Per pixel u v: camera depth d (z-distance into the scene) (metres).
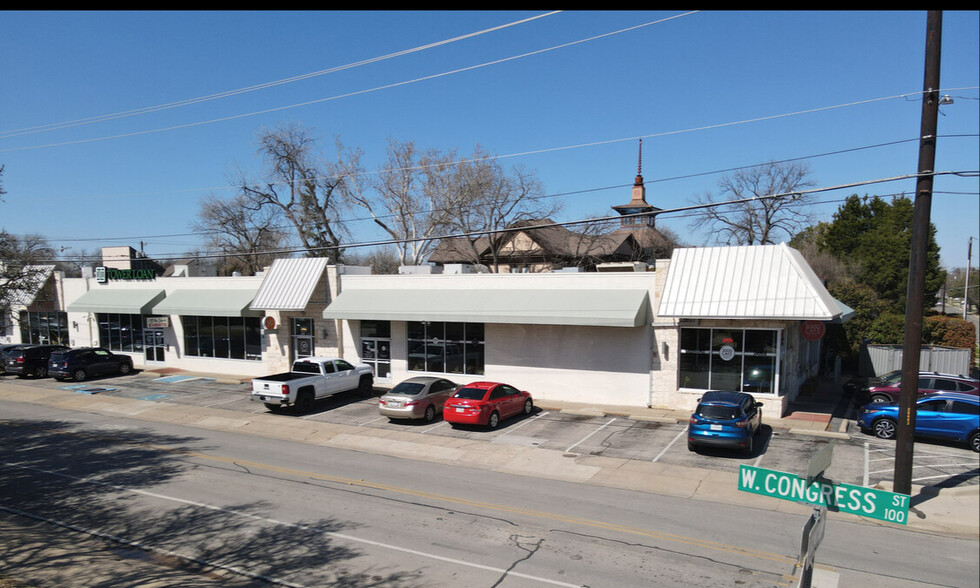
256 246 58.38
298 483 14.56
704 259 21.59
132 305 34.25
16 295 38.41
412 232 46.41
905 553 10.20
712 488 14.05
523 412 22.12
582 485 14.41
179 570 9.80
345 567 9.79
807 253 53.22
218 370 33.53
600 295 22.94
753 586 8.88
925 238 12.45
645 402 22.64
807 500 5.27
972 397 17.45
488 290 25.34
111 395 27.47
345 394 26.47
